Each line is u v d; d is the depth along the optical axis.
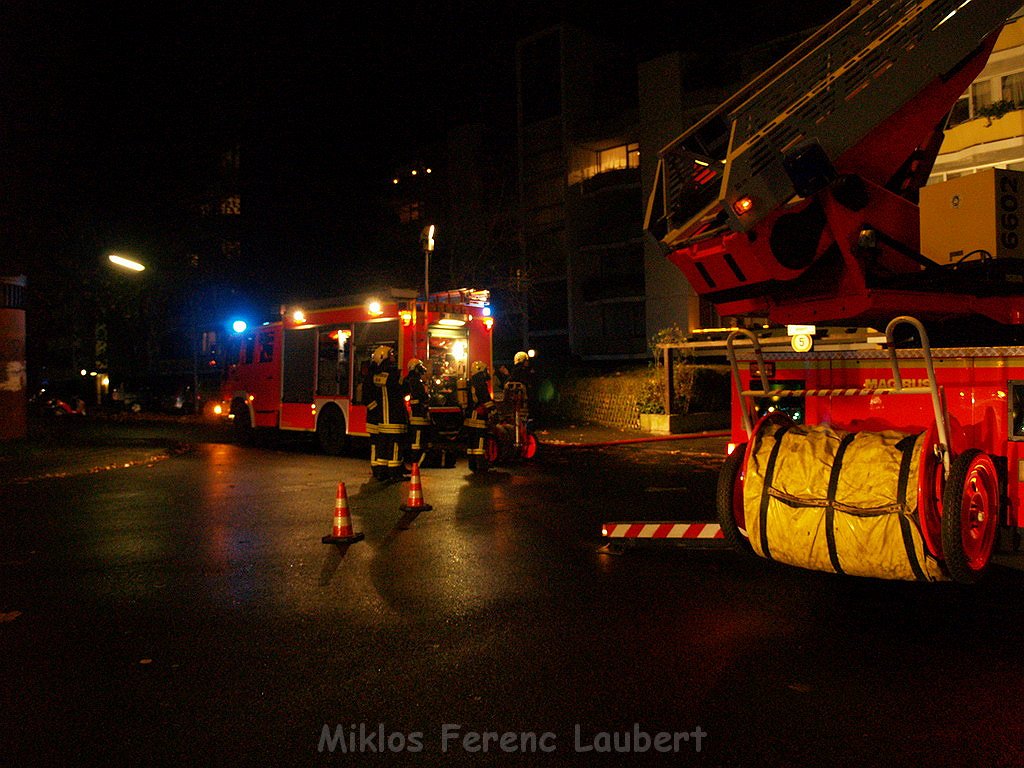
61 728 3.67
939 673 4.17
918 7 6.79
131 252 26.47
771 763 3.29
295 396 15.65
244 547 7.21
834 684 4.05
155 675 4.27
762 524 5.23
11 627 5.06
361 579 6.10
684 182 7.07
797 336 6.26
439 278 31.70
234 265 37.00
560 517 8.43
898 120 6.77
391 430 11.27
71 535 7.78
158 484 11.20
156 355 45.53
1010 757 3.30
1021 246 6.43
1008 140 19.06
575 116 36.50
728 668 4.27
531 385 13.22
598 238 35.88
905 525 4.75
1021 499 5.40
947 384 5.67
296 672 4.30
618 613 5.22
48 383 37.72
